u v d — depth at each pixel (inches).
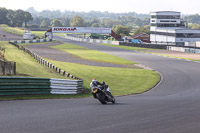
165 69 2415.1
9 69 1386.6
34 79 1025.5
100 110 673.6
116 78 1877.5
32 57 2898.6
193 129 465.1
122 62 2928.2
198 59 3169.3
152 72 2226.9
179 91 1434.5
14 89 964.6
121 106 764.0
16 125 489.1
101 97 820.6
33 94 1027.3
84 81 1674.5
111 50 4559.5
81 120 537.6
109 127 478.6
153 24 7657.5
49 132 442.9
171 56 3526.1
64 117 568.7
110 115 597.0
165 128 472.1
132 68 2464.3
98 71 2181.3
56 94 1117.1
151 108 714.2
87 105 791.1
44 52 3882.9
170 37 6781.5
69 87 1184.8
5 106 728.3
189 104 813.9
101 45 5777.6
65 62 2773.1
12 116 573.3
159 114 613.0
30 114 600.1
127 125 494.6
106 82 1699.1
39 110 663.8
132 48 5002.5
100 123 511.2
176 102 885.2
